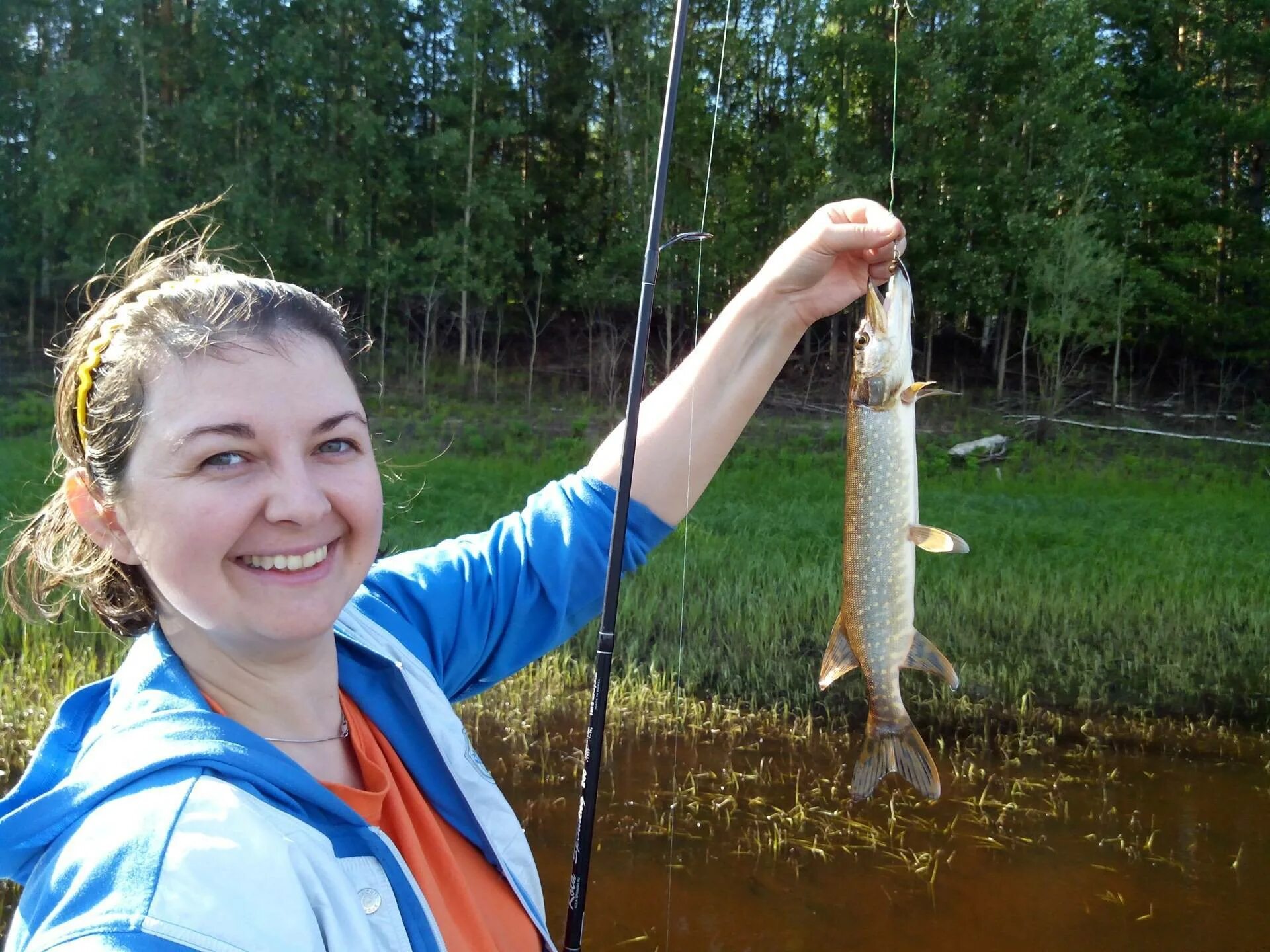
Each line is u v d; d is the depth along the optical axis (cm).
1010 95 2298
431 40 2453
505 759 676
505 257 2281
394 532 1151
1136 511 1488
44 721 650
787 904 511
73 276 2144
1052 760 707
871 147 2362
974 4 2219
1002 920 500
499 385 2262
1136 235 2361
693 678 820
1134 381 2400
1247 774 690
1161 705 808
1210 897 524
